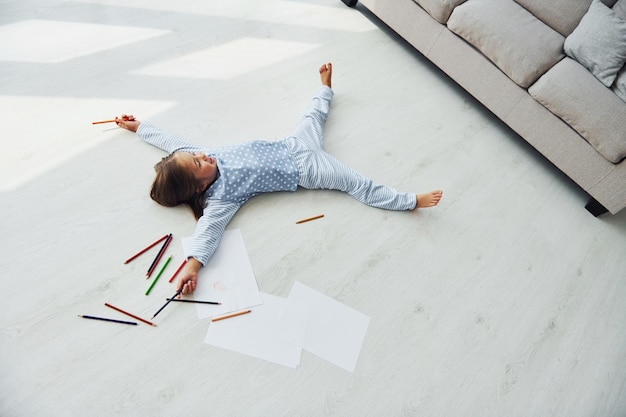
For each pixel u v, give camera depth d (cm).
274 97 171
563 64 162
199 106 161
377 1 205
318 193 147
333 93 180
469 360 120
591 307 139
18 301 108
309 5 218
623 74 153
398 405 109
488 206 158
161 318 111
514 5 179
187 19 191
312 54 194
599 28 155
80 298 111
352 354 114
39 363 100
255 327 114
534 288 139
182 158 123
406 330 122
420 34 194
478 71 180
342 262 131
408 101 188
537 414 115
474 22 169
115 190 133
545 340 129
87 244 121
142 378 102
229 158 134
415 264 136
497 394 116
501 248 147
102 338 106
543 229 156
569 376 123
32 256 116
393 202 144
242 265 124
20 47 162
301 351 112
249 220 135
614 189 153
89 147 141
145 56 171
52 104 149
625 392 124
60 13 178
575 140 159
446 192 159
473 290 134
